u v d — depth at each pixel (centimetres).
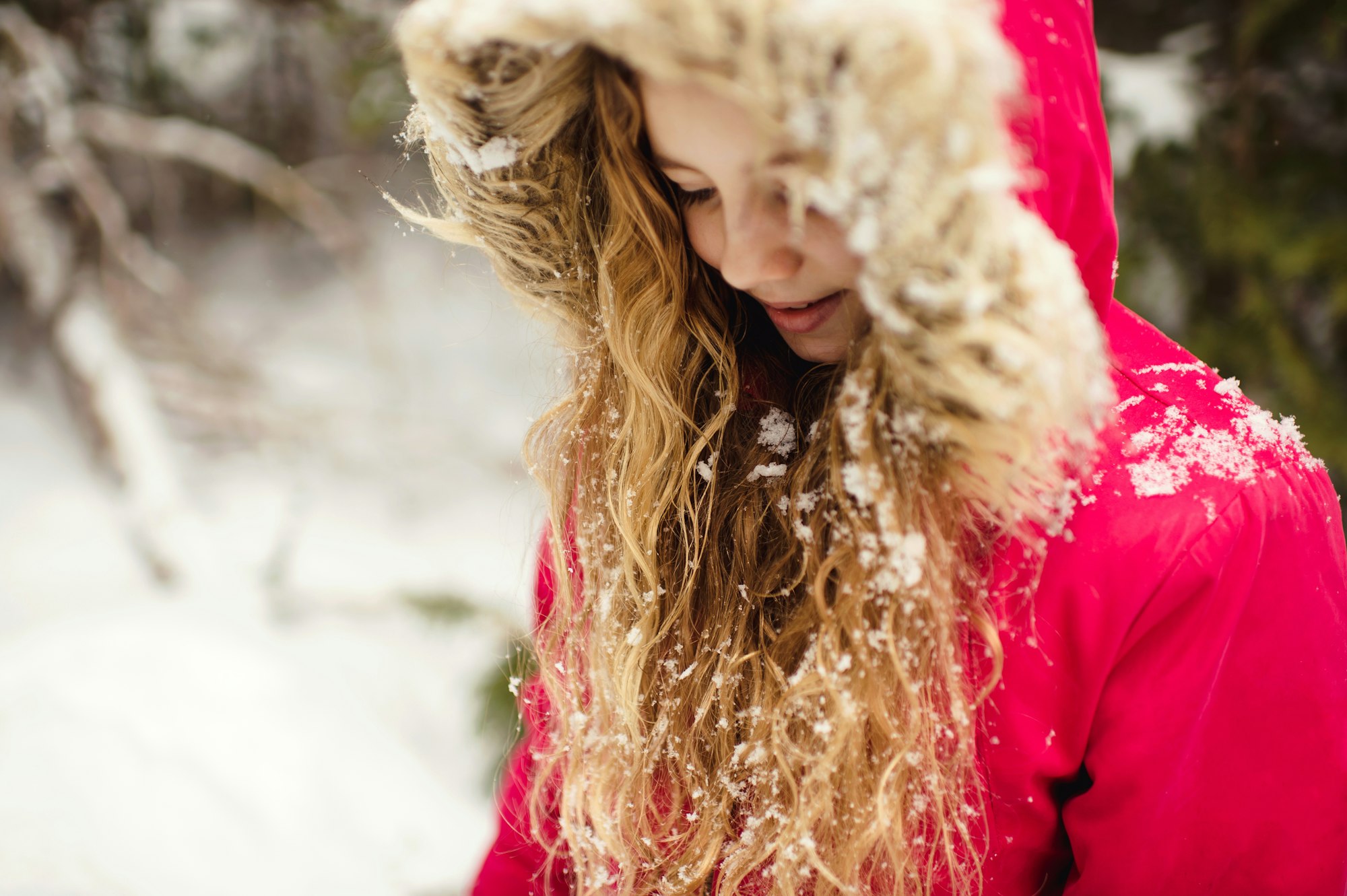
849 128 47
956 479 58
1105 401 55
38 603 306
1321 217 250
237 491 386
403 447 410
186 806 192
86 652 227
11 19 340
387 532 381
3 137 353
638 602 76
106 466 358
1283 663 60
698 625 76
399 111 326
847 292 60
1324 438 241
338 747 225
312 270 480
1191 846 65
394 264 471
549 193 71
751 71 47
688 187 58
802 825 68
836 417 62
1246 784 62
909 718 64
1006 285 50
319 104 430
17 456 361
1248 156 255
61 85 351
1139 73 261
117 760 196
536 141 65
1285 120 259
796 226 52
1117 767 64
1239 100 256
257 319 455
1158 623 60
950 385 52
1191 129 253
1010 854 72
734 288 74
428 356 447
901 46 45
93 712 206
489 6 54
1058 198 63
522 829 95
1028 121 58
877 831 66
